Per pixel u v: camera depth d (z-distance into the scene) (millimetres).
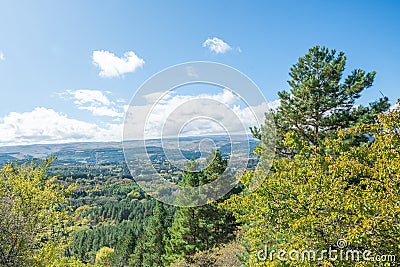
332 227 5305
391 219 4516
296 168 6520
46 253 10289
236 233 15906
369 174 5164
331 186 5574
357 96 12898
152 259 23906
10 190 10391
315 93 12875
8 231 9062
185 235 17562
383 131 5238
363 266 4672
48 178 11586
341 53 13445
